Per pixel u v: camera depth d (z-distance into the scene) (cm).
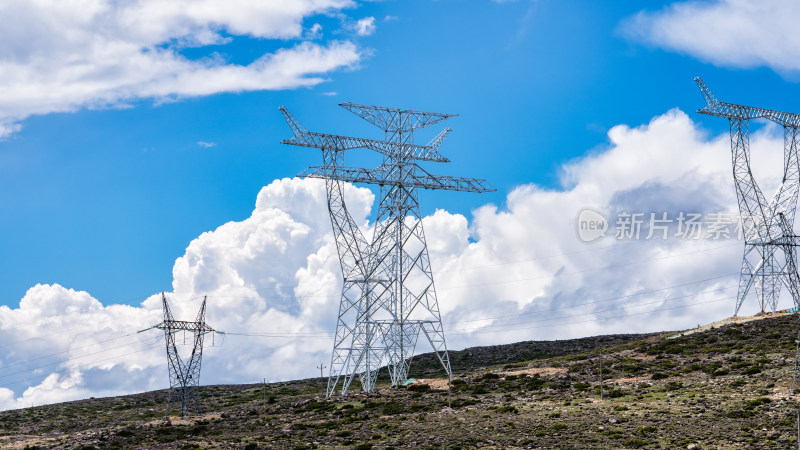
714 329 15112
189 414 15175
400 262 13025
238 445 10069
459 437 9106
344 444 9538
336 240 13012
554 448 8244
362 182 12850
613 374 12619
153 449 10450
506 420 9775
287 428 11062
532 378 13025
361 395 12912
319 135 12638
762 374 10831
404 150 13062
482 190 13388
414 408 11369
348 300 13175
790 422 8150
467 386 12875
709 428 8381
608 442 8262
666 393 10562
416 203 13138
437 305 12938
